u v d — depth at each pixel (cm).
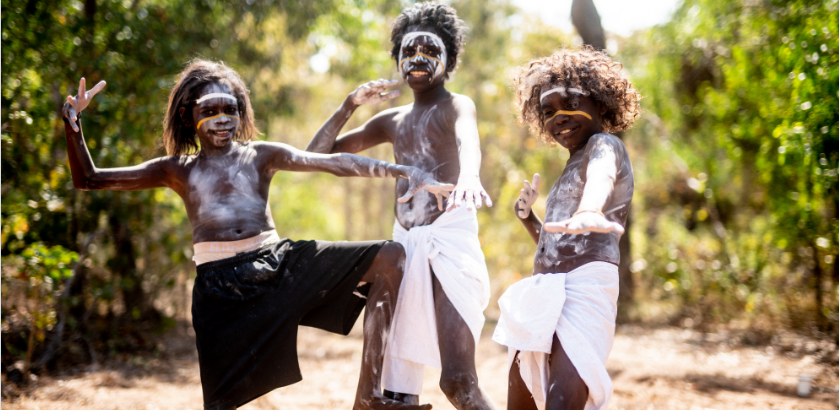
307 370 690
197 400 545
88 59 749
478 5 2038
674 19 1130
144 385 592
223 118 369
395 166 364
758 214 1169
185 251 834
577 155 333
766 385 582
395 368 390
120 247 782
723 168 1175
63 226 680
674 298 1062
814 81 677
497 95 1549
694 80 1134
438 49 417
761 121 922
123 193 743
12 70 626
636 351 773
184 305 914
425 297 388
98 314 738
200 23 988
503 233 1288
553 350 306
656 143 1363
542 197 1252
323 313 372
